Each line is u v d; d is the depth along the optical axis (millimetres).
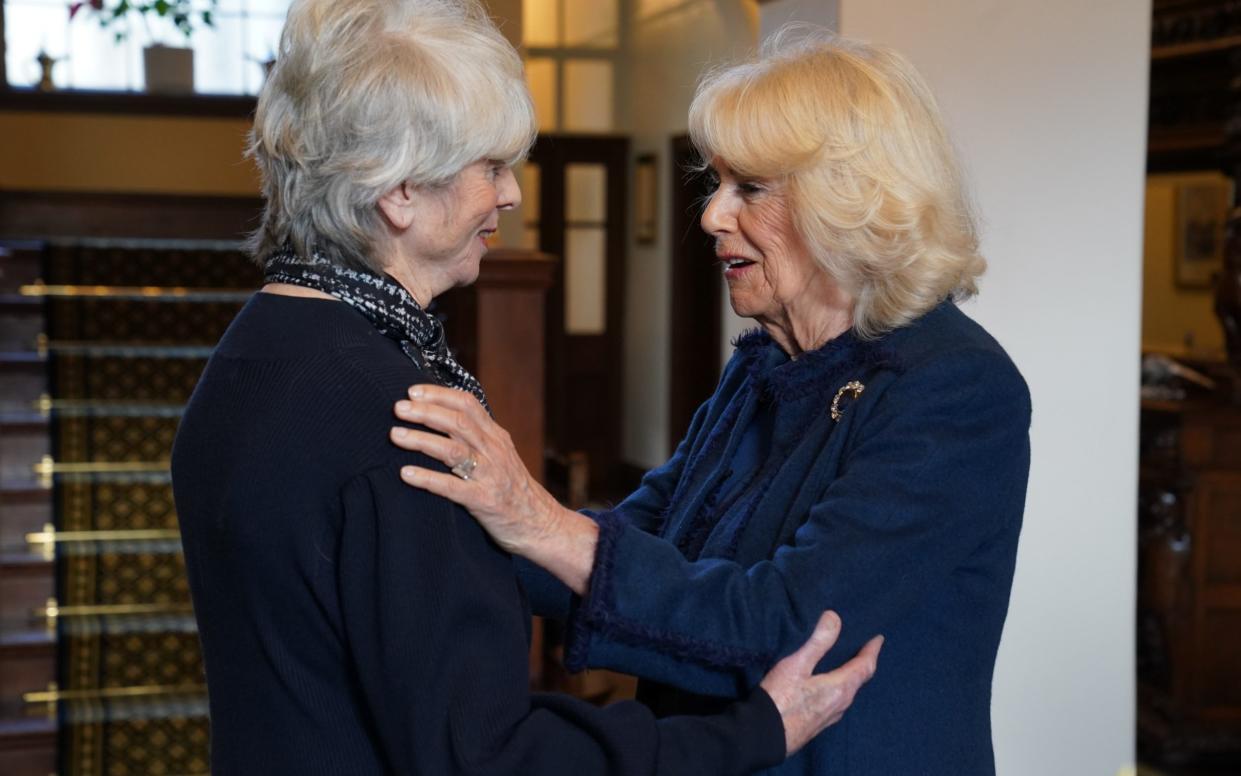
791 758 1448
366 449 1173
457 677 1168
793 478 1490
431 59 1205
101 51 7301
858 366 1490
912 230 1418
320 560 1169
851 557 1351
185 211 6227
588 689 4281
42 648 3934
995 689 2850
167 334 5230
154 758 3789
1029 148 2766
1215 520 4934
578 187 9820
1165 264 8570
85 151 6426
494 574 1246
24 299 5078
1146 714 5023
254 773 1228
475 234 1293
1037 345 2805
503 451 1241
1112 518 2861
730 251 1541
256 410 1198
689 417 9148
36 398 4809
